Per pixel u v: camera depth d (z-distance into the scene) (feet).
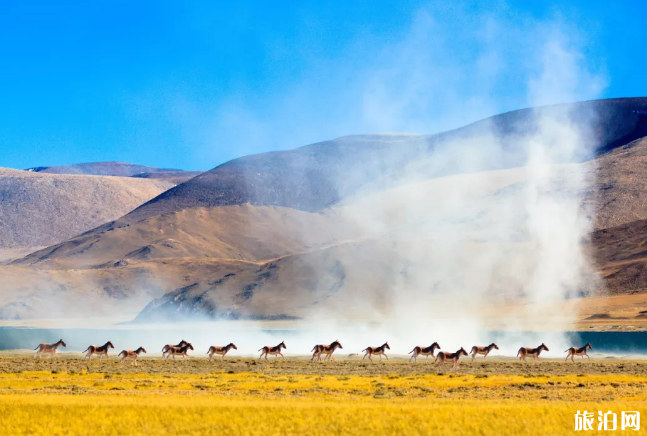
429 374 243.81
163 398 169.17
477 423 132.36
